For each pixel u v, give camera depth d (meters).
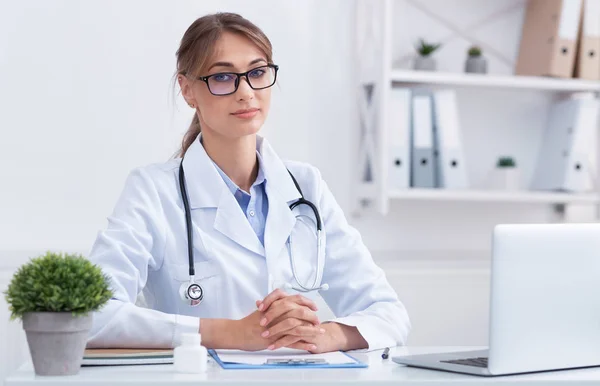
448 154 3.10
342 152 3.20
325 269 2.03
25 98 2.95
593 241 1.45
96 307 1.34
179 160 2.01
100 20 3.00
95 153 3.01
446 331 3.04
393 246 3.29
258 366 1.43
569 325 1.43
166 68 3.06
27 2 2.94
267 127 3.13
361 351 1.72
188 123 3.08
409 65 3.26
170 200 1.92
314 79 3.17
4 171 2.93
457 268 3.03
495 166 3.36
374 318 1.81
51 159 2.97
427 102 3.09
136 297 1.90
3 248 2.93
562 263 1.42
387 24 2.96
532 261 1.39
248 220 1.98
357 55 3.17
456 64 3.31
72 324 1.31
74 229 3.00
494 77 3.14
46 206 2.97
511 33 3.36
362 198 3.14
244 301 1.91
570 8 3.18
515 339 1.37
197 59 1.86
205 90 1.86
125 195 1.93
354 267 2.01
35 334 1.31
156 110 3.05
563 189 3.24
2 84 2.93
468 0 3.31
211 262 1.90
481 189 3.36
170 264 1.90
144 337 1.64
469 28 3.32
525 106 3.40
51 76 2.97
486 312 3.07
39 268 1.33
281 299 1.65
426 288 3.02
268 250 1.93
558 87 3.21
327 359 1.54
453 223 3.35
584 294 1.44
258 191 2.01
